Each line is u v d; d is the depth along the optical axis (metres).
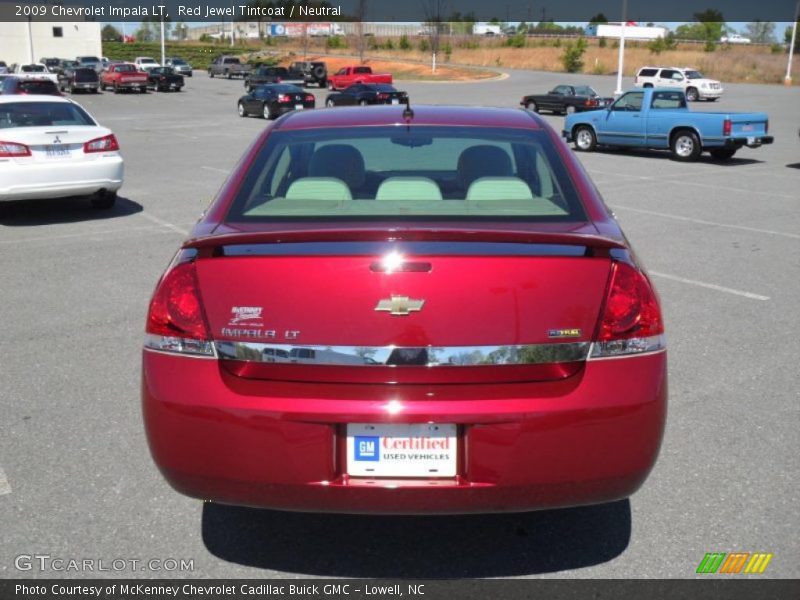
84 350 5.55
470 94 46.19
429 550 3.18
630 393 2.67
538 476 2.64
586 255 2.69
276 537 3.28
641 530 3.30
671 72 45.38
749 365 5.23
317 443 2.63
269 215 3.14
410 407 2.60
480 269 2.64
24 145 10.03
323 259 2.65
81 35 85.38
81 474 3.78
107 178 10.68
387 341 2.63
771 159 19.27
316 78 54.09
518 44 89.12
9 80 33.44
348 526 3.36
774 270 7.88
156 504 3.52
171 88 51.66
